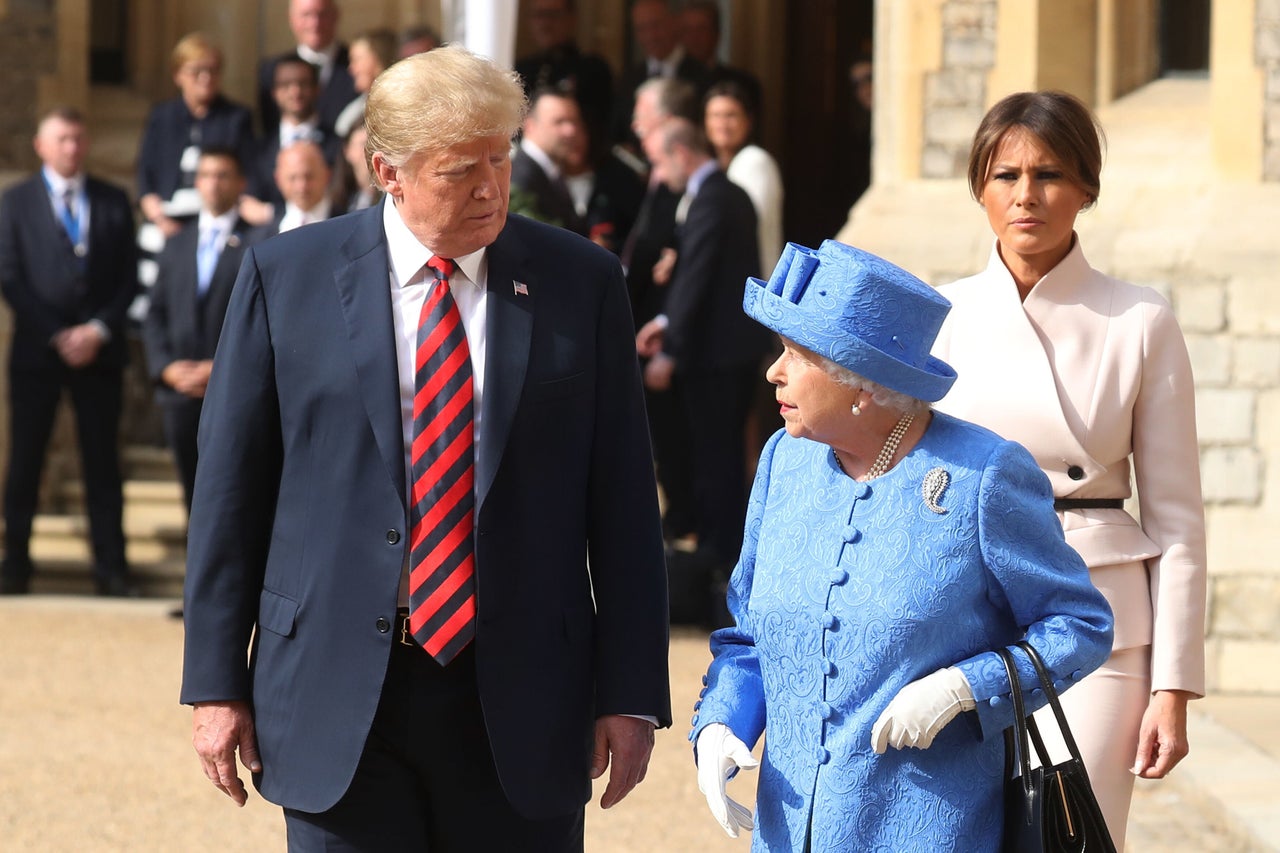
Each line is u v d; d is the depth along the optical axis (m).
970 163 12.85
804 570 9.80
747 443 34.12
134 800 20.39
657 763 22.14
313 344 10.67
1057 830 9.34
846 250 9.54
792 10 45.22
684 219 29.38
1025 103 12.44
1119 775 12.25
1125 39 27.70
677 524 32.22
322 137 36.03
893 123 28.52
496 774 10.70
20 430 34.41
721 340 29.03
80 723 23.97
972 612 9.58
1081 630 9.51
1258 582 24.98
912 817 9.51
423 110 10.05
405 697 10.54
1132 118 27.47
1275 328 24.89
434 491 10.48
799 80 45.41
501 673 10.51
